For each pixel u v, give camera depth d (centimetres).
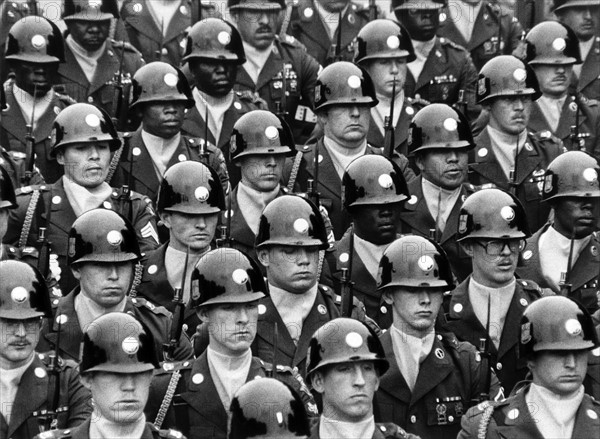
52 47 3681
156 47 4075
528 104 3700
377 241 3312
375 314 3303
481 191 3266
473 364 3078
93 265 3114
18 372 2945
